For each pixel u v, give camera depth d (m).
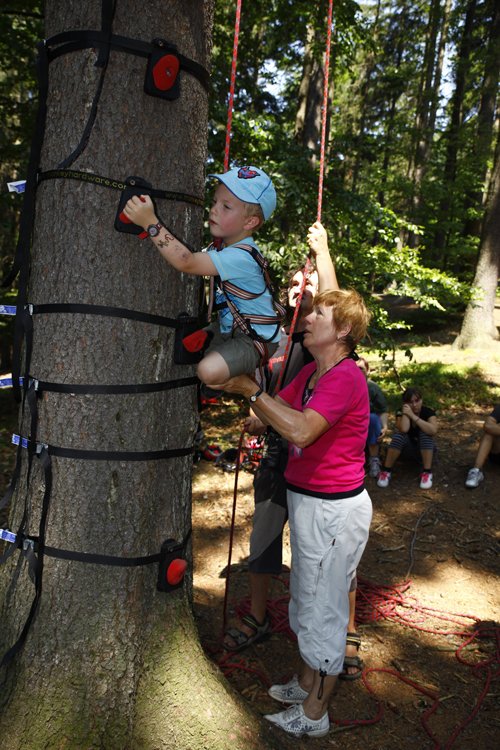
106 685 2.16
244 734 2.34
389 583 4.10
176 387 2.22
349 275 7.67
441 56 20.17
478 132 15.70
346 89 25.28
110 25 1.92
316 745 2.53
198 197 2.21
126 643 2.20
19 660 2.20
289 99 18.58
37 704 2.14
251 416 3.04
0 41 6.60
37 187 2.10
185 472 2.39
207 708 2.33
